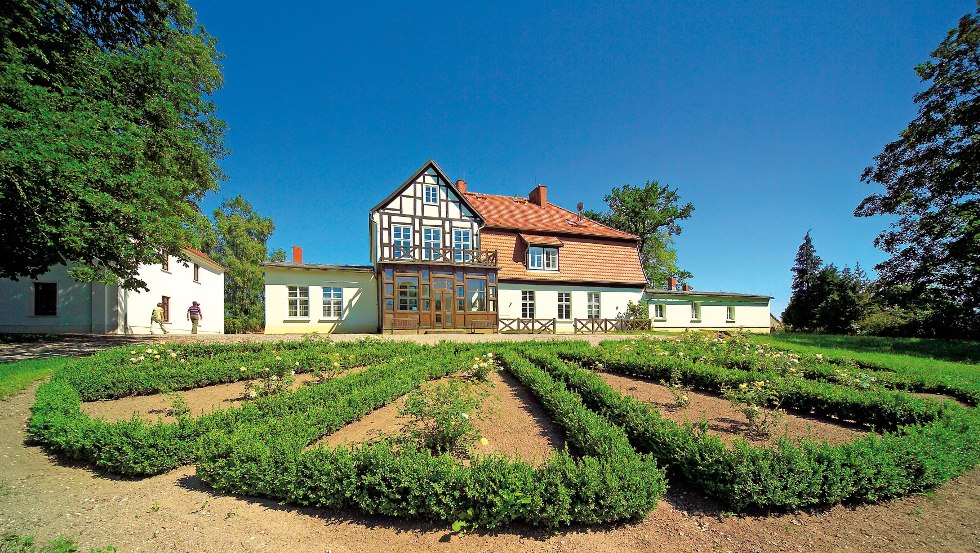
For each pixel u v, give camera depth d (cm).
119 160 1146
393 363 940
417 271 2028
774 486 396
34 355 1133
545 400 681
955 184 1928
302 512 397
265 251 4259
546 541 357
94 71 1256
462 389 743
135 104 1363
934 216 2022
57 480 452
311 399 634
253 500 417
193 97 1484
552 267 2408
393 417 645
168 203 1403
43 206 984
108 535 353
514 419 645
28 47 1123
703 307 2894
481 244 2342
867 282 3141
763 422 595
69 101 1089
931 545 358
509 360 983
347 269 2114
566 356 1111
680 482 461
